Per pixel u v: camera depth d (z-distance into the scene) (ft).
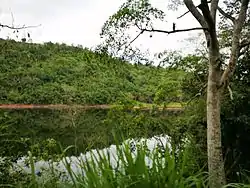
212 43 16.67
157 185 6.21
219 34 25.12
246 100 22.98
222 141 22.71
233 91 22.70
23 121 30.45
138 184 6.17
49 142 16.53
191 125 23.45
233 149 21.81
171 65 28.14
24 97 81.05
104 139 7.59
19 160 17.95
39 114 53.21
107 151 7.00
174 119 24.40
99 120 11.14
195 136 23.67
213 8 16.81
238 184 7.04
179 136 21.57
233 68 17.03
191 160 8.34
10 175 14.94
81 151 7.54
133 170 6.42
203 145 23.21
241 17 17.88
